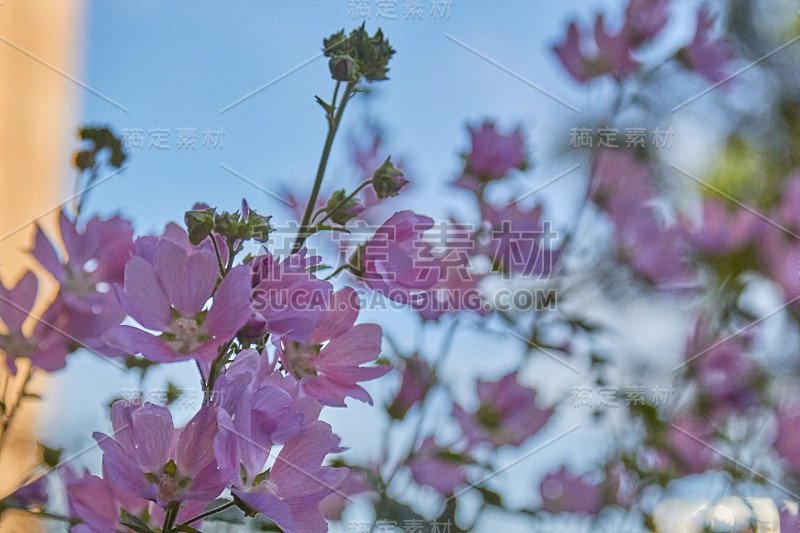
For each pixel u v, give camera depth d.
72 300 0.69
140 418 0.64
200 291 0.65
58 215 0.70
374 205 0.86
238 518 0.68
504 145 0.88
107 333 0.64
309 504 0.66
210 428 0.64
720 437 0.92
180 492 0.63
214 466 0.64
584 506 0.86
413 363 0.82
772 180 1.08
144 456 0.64
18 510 0.67
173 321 0.65
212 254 0.66
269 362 0.68
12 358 0.68
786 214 0.99
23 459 0.68
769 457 0.91
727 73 0.98
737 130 1.08
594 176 0.93
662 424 0.90
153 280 0.65
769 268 0.97
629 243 0.93
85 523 0.63
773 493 0.91
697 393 0.93
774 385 0.94
